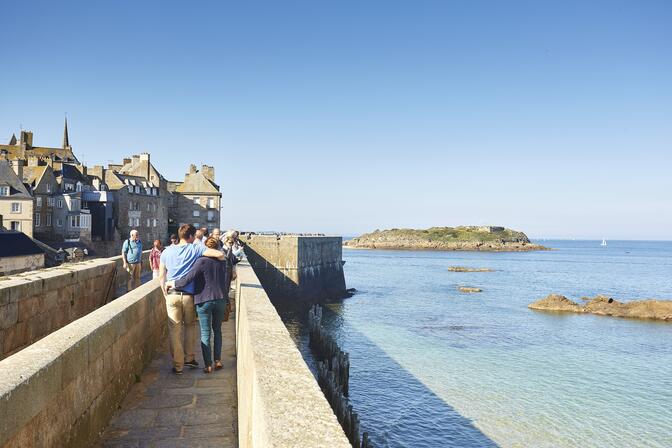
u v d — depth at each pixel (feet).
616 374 82.07
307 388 9.37
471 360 90.58
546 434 58.59
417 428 60.29
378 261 402.72
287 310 148.56
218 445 15.92
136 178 234.99
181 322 23.77
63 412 12.56
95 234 202.59
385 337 110.11
